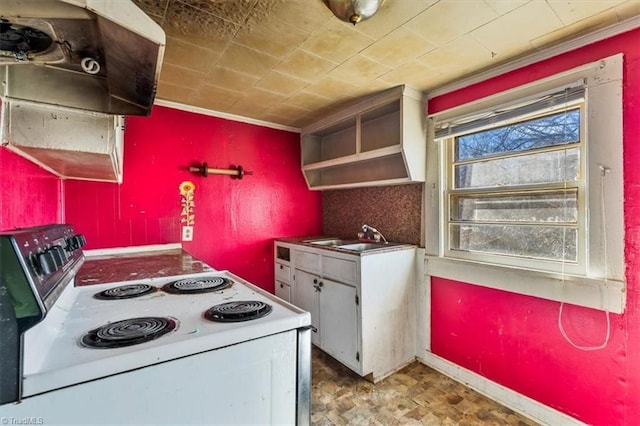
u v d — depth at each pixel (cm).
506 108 192
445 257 230
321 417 178
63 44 82
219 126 284
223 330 86
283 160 326
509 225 196
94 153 114
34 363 66
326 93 239
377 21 145
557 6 134
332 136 333
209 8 134
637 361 144
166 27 149
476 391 205
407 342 241
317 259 255
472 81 210
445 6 133
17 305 63
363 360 213
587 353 160
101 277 150
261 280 309
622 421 148
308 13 138
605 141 154
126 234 238
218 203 283
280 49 171
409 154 231
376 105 245
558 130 175
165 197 255
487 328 202
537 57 177
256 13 138
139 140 244
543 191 181
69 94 105
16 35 77
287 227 327
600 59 155
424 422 174
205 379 81
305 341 99
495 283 196
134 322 92
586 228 162
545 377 175
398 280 235
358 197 307
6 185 102
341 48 170
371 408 186
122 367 71
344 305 227
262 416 91
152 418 74
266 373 91
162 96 243
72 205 215
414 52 175
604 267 154
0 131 95
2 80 95
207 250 276
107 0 67
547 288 173
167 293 125
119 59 88
